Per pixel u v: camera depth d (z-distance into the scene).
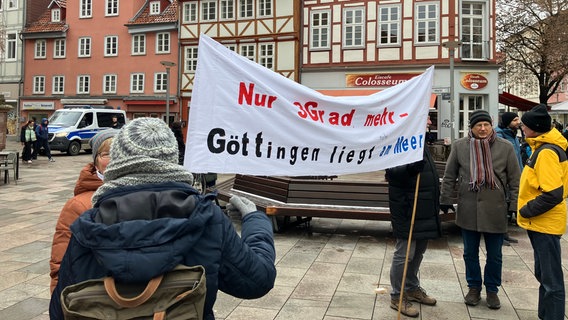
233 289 1.65
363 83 25.61
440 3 24.38
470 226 4.15
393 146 3.52
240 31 28.06
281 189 7.43
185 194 1.55
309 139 3.08
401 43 24.98
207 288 1.50
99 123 26.47
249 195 8.11
